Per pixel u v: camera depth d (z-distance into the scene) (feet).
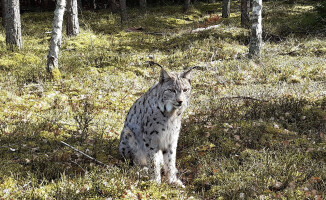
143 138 17.31
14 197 15.29
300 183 17.16
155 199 15.96
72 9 52.44
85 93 30.14
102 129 22.40
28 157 19.04
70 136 22.24
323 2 57.62
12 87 30.01
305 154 19.86
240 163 19.51
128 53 44.45
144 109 17.20
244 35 52.49
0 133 21.81
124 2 65.46
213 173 18.42
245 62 39.47
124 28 60.64
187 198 16.42
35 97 28.68
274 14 67.21
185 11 77.87
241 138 22.49
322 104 26.94
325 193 16.28
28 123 23.38
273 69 37.06
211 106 27.48
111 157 19.88
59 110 26.22
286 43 48.67
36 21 68.03
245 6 59.52
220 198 16.31
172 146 17.67
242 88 31.35
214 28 57.98
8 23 43.57
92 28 60.59
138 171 17.66
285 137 22.38
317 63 38.70
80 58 40.65
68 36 52.70
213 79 34.94
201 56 42.80
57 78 33.30
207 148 21.13
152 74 36.76
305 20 58.90
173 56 43.09
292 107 26.16
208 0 91.56
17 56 39.78
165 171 18.13
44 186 16.20
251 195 16.26
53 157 19.02
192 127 23.86
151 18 68.64
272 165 18.26
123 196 15.64
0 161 18.25
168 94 15.93
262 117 25.32
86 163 18.95
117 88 31.68
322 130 22.93
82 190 15.84
